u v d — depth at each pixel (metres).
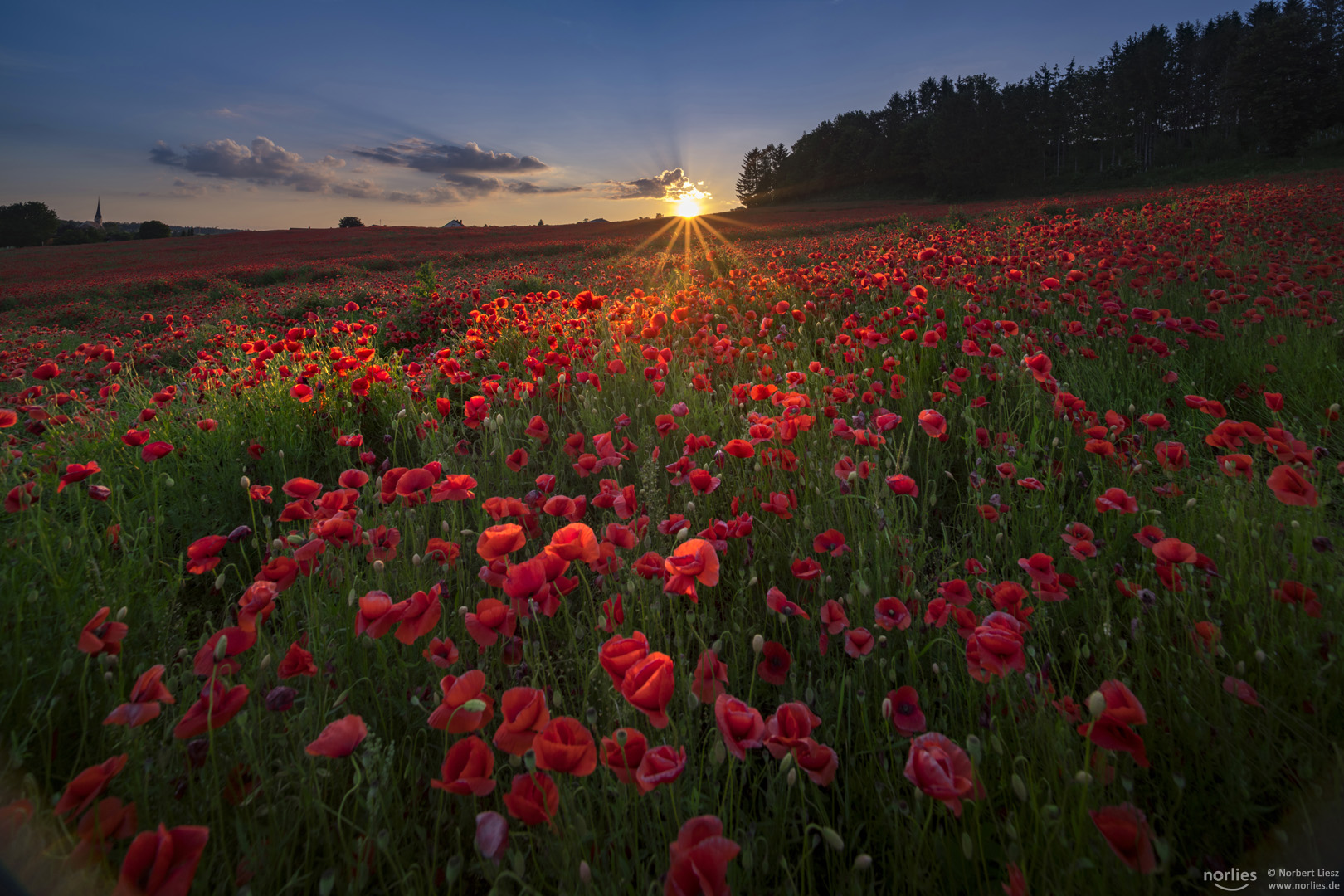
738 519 2.07
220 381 4.17
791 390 2.62
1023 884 0.95
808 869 1.12
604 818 1.23
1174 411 3.33
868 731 1.34
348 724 1.04
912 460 3.03
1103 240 6.98
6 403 3.85
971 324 3.88
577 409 3.70
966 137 66.19
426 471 1.80
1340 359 3.57
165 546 2.54
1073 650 1.70
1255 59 56.84
